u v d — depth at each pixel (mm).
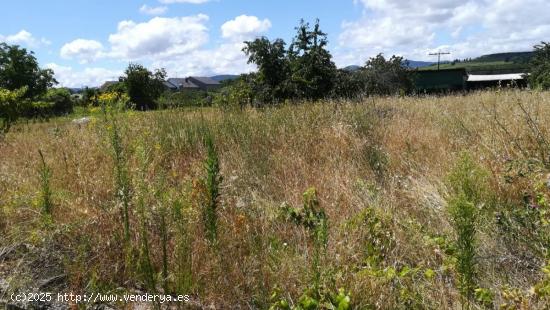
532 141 4422
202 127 6855
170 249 3275
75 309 2805
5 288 2980
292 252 3146
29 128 10047
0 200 4102
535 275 2863
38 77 33969
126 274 3115
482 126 5816
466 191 2736
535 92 7395
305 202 3527
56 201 3963
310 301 2369
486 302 2408
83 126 8773
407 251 3162
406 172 4895
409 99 10852
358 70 24375
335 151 5570
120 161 3791
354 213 3738
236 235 3381
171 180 4676
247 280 2975
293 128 6719
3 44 32844
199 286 2945
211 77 109562
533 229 3174
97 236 3428
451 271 2811
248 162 5254
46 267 3248
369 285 2705
